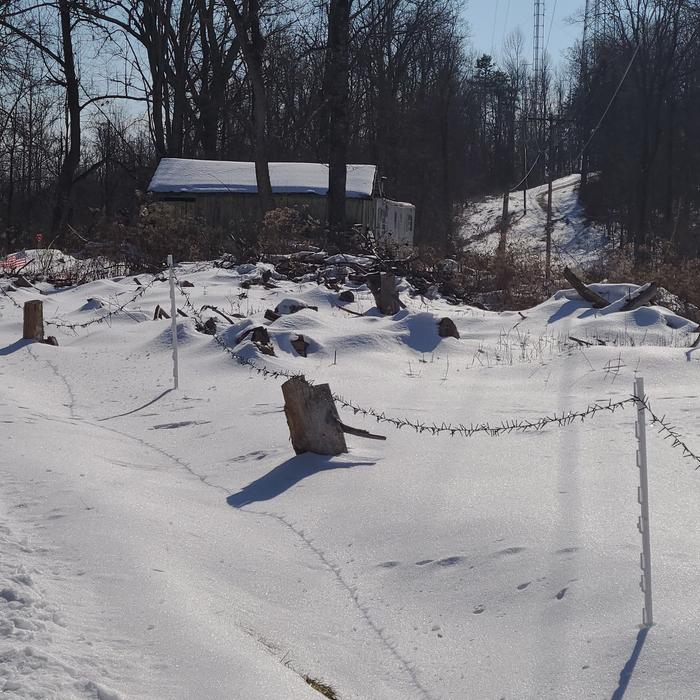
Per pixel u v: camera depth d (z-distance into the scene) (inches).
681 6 1991.9
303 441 335.6
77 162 1627.7
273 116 2206.0
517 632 191.6
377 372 504.1
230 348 540.4
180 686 158.9
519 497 262.1
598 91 2684.5
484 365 523.2
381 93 2303.2
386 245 973.2
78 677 156.6
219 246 1061.8
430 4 2159.2
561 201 2856.8
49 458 309.7
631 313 620.7
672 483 263.1
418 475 296.2
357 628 207.0
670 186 2158.0
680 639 171.8
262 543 253.9
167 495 290.4
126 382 499.8
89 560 212.8
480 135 4033.0
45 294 862.5
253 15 1264.8
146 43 1731.1
